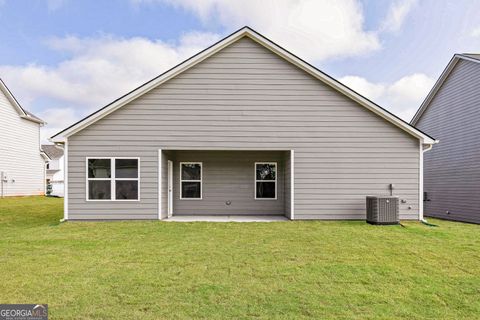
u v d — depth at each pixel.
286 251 6.63
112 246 7.06
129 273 5.15
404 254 6.42
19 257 6.13
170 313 3.72
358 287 4.58
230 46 11.00
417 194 10.95
